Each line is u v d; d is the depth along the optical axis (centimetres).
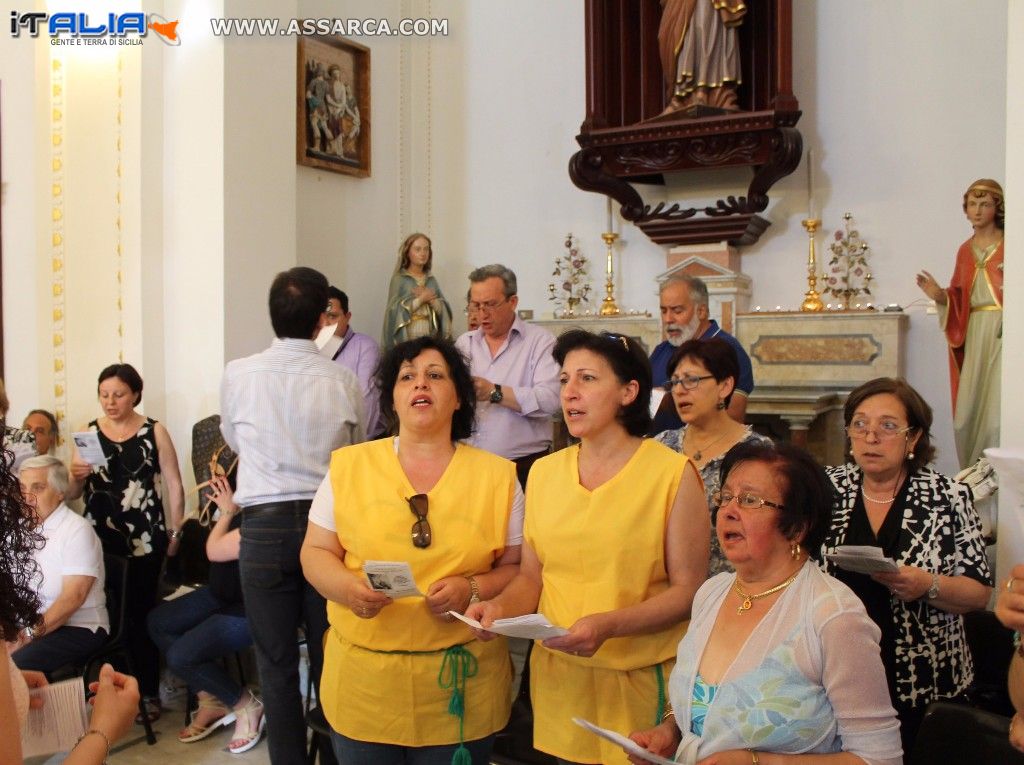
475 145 732
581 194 697
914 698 237
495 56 723
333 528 244
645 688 210
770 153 589
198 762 383
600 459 219
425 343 245
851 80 620
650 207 664
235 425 333
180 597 411
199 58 512
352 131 686
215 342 510
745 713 171
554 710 218
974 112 588
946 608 230
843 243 615
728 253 623
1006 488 211
